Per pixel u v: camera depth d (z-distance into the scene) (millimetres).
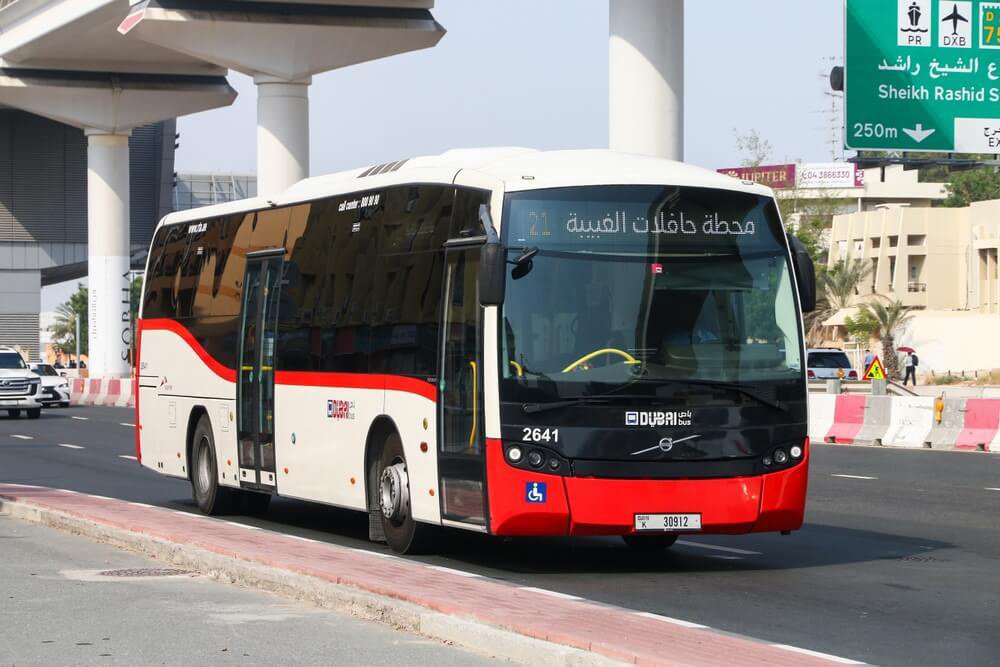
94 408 57875
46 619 11086
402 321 15305
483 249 13156
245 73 53500
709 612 11664
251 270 19250
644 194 13852
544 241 13625
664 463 13430
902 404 33281
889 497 21609
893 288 99125
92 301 71750
